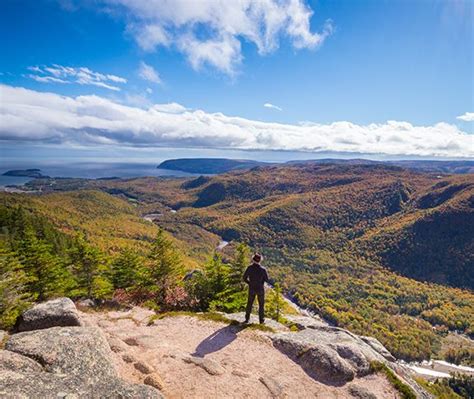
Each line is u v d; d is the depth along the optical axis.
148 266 22.73
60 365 5.92
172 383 6.83
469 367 88.25
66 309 9.88
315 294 135.38
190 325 11.20
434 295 147.25
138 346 8.94
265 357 8.94
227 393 6.79
